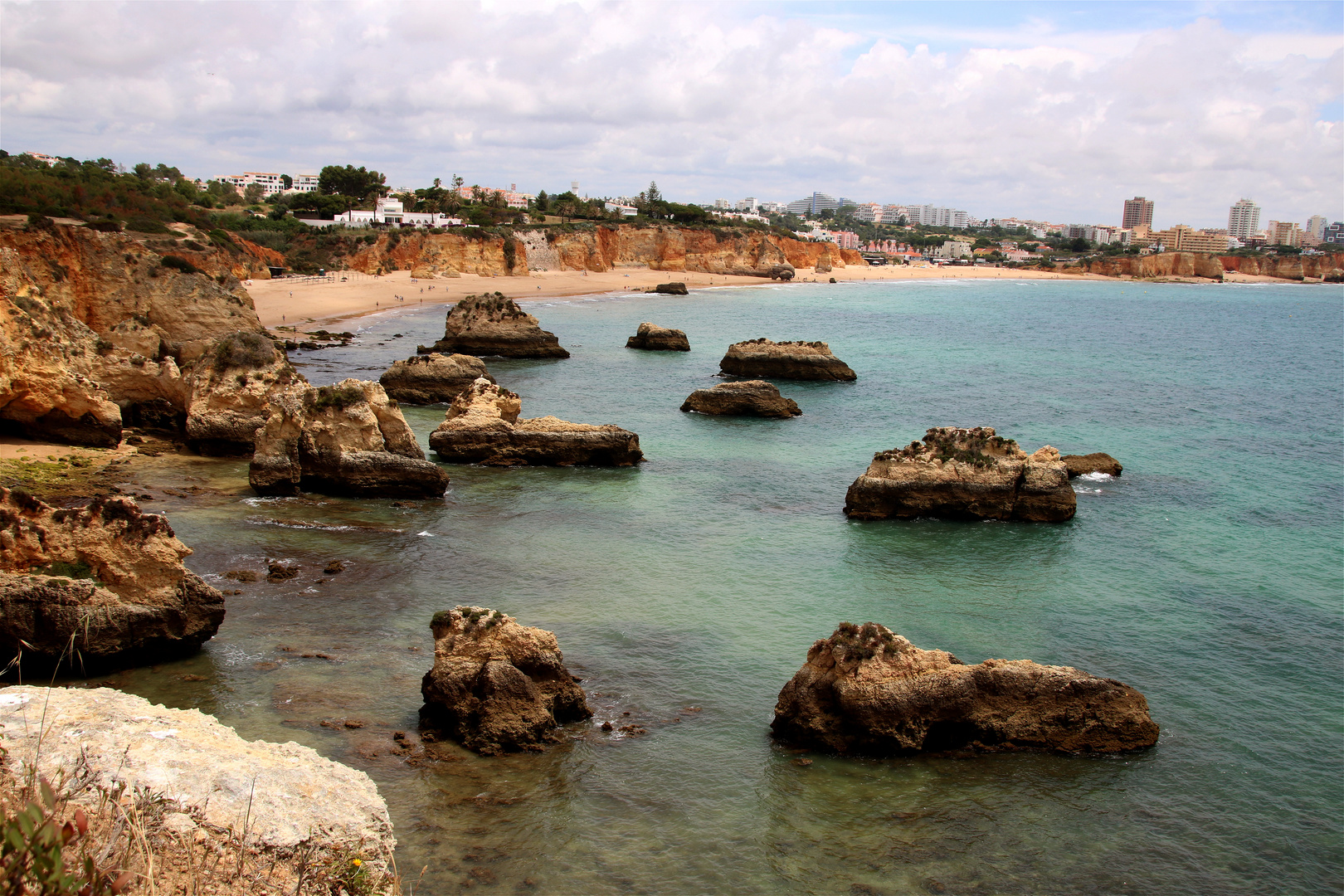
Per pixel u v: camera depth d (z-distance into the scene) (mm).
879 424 71812
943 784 24469
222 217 185750
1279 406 83625
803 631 33812
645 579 38375
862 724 25469
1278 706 29391
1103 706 26312
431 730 25266
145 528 28172
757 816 22828
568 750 25188
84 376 50719
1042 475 47469
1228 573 40906
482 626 26094
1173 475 58031
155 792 12336
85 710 14359
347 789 14055
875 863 21312
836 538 44562
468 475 53219
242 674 27938
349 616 32906
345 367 85875
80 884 7738
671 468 56938
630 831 21891
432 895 19141
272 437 46000
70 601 26781
